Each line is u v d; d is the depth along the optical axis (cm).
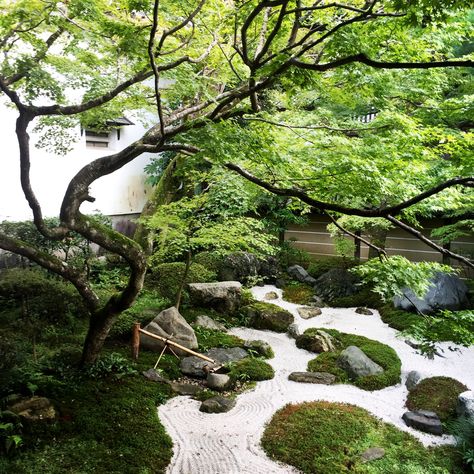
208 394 684
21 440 480
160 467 498
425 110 730
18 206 964
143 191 1434
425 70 629
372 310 1157
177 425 593
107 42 495
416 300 1067
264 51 396
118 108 652
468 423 585
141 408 604
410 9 310
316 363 821
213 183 836
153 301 964
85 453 493
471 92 811
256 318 1020
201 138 371
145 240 1184
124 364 709
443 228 1020
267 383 746
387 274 520
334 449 549
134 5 421
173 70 516
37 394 569
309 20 515
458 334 490
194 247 986
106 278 1045
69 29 445
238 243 975
